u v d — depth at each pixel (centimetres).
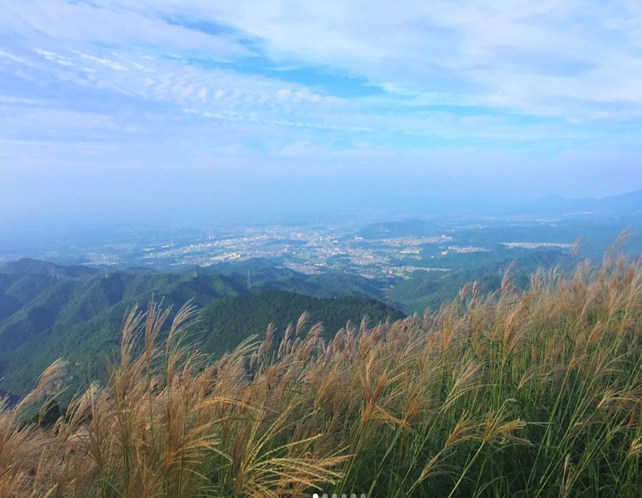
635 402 356
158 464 206
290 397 314
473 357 436
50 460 224
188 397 224
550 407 383
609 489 322
